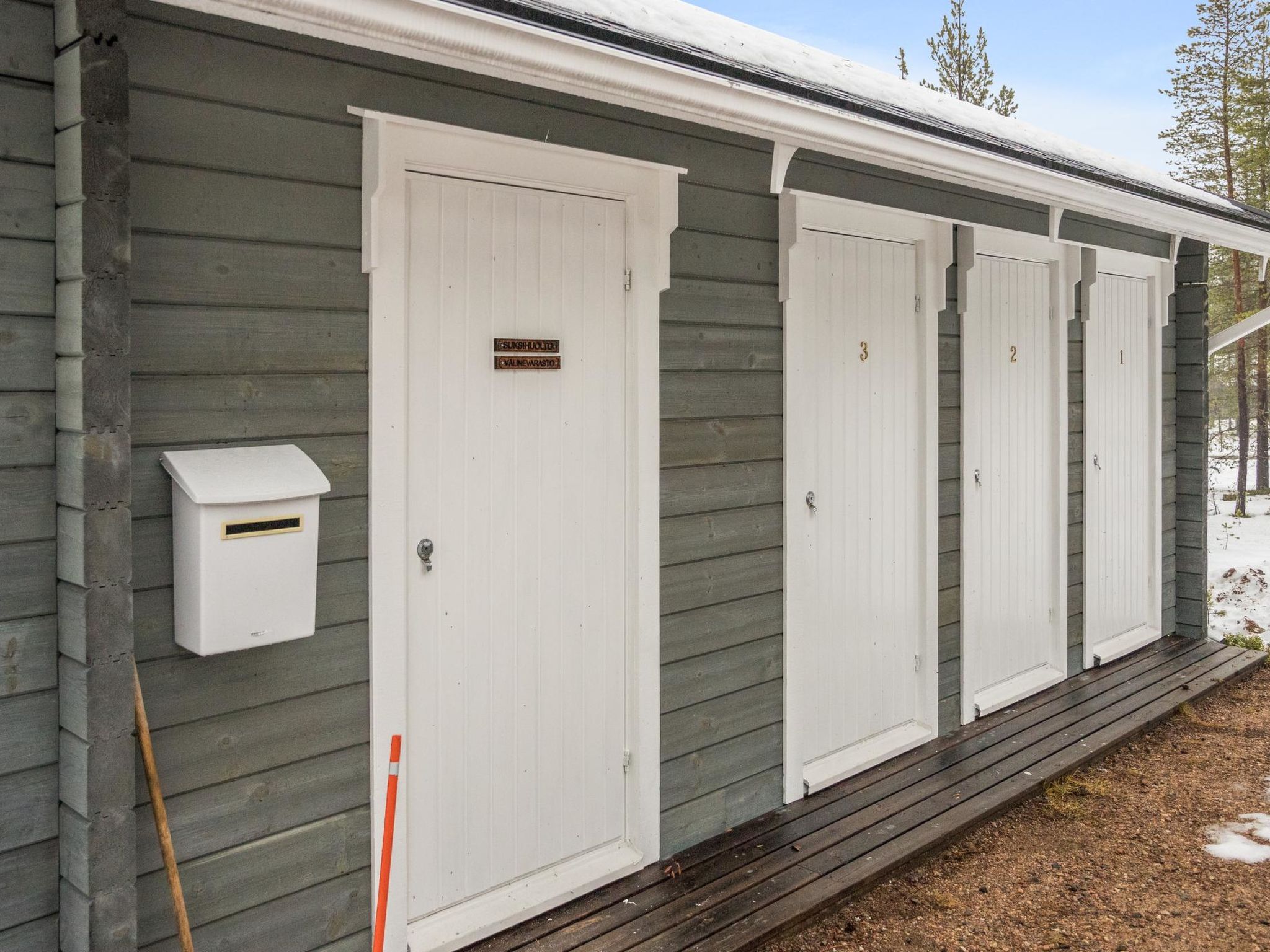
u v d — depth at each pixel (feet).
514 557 10.71
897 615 16.03
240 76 8.23
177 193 7.95
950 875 12.74
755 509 13.35
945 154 13.08
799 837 12.92
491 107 9.93
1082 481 20.42
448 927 10.14
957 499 17.11
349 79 8.87
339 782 9.23
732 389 12.91
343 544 9.12
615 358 11.56
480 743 10.51
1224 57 67.87
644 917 10.87
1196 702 19.48
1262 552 41.52
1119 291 21.52
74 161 6.93
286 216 8.57
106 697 7.11
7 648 7.18
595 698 11.62
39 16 7.09
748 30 13.62
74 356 6.99
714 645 12.86
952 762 15.64
